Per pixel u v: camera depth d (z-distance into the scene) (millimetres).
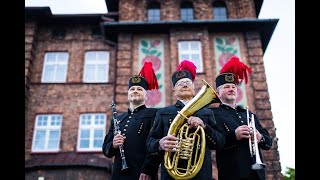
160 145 4426
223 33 17500
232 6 18625
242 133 4777
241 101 15562
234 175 4723
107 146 5305
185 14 18766
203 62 16469
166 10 18531
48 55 18328
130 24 17078
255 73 16188
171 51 16719
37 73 17734
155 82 6012
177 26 17328
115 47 18203
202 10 18531
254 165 4414
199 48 16922
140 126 5285
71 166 14562
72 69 17891
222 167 4906
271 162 14008
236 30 17453
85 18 18625
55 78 17797
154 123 5004
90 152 15984
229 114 5254
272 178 13711
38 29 18859
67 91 17312
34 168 14539
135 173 4941
